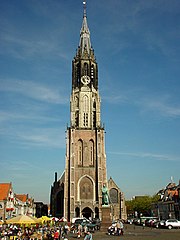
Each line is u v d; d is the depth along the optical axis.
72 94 118.62
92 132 113.19
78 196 105.19
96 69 124.44
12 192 96.12
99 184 105.69
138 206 161.38
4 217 86.38
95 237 47.84
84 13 133.75
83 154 110.12
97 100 118.38
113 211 117.12
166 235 50.41
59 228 51.00
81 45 126.69
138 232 59.06
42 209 182.50
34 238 37.91
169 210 115.81
